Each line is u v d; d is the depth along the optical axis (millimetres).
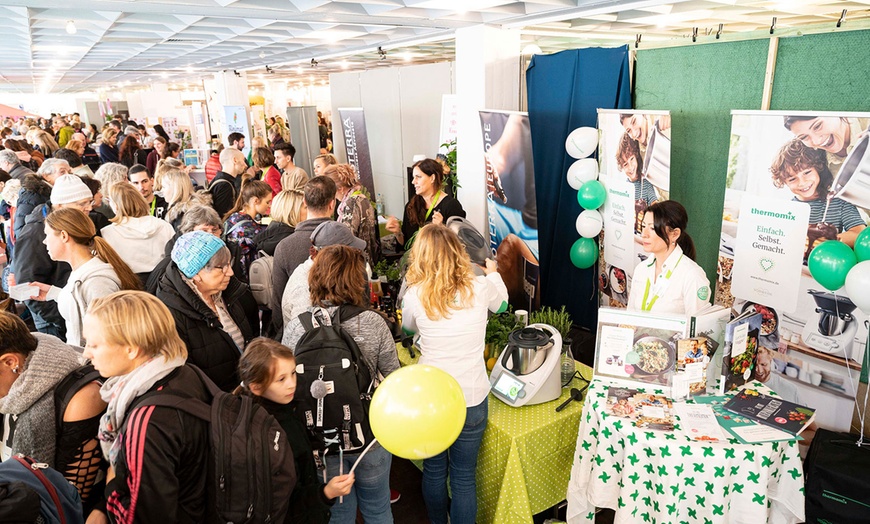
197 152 10328
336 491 1814
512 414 2471
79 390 1577
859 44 2596
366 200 4027
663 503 2066
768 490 2154
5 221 4285
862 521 2227
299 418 1838
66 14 4184
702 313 2314
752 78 3062
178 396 1426
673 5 4340
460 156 4770
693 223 3574
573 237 4426
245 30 5109
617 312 2391
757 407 2195
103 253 2350
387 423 1517
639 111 3291
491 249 4375
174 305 2016
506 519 2391
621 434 2125
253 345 1737
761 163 2801
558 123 4266
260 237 3396
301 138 8500
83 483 1608
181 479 1405
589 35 6328
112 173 4180
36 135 6988
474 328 2230
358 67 11516
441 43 7160
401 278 3273
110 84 17516
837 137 2465
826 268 2342
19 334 1515
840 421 2775
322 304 2104
